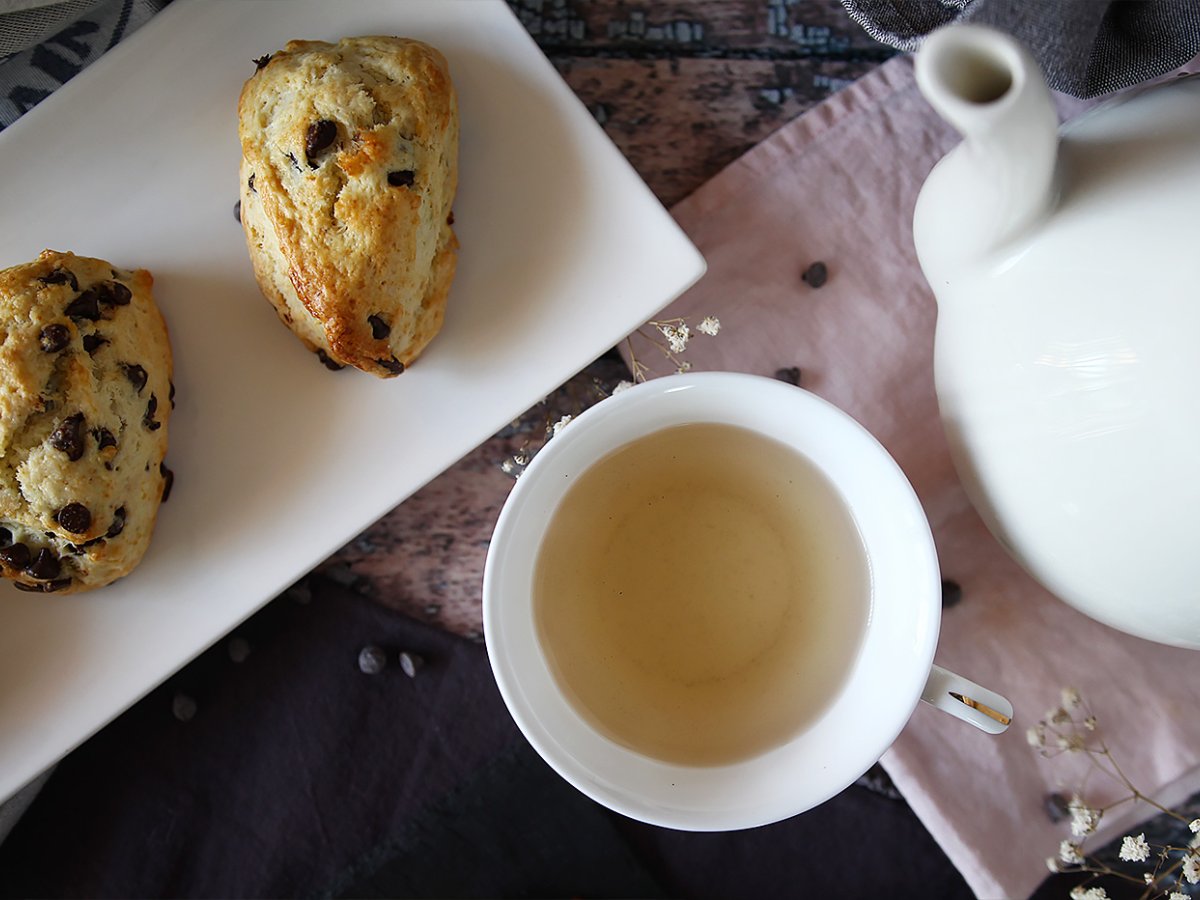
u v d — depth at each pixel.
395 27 0.27
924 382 0.29
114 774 0.31
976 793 0.28
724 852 0.31
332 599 0.30
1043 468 0.21
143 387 0.26
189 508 0.27
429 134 0.25
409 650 0.31
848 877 0.30
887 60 0.29
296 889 0.30
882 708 0.23
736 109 0.29
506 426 0.29
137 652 0.27
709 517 0.25
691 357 0.29
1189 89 0.20
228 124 0.27
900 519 0.23
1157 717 0.28
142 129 0.27
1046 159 0.17
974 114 0.15
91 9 0.27
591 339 0.27
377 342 0.25
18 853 0.30
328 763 0.31
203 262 0.27
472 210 0.27
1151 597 0.22
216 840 0.30
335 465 0.27
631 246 0.27
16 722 0.27
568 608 0.25
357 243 0.25
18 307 0.24
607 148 0.27
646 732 0.25
